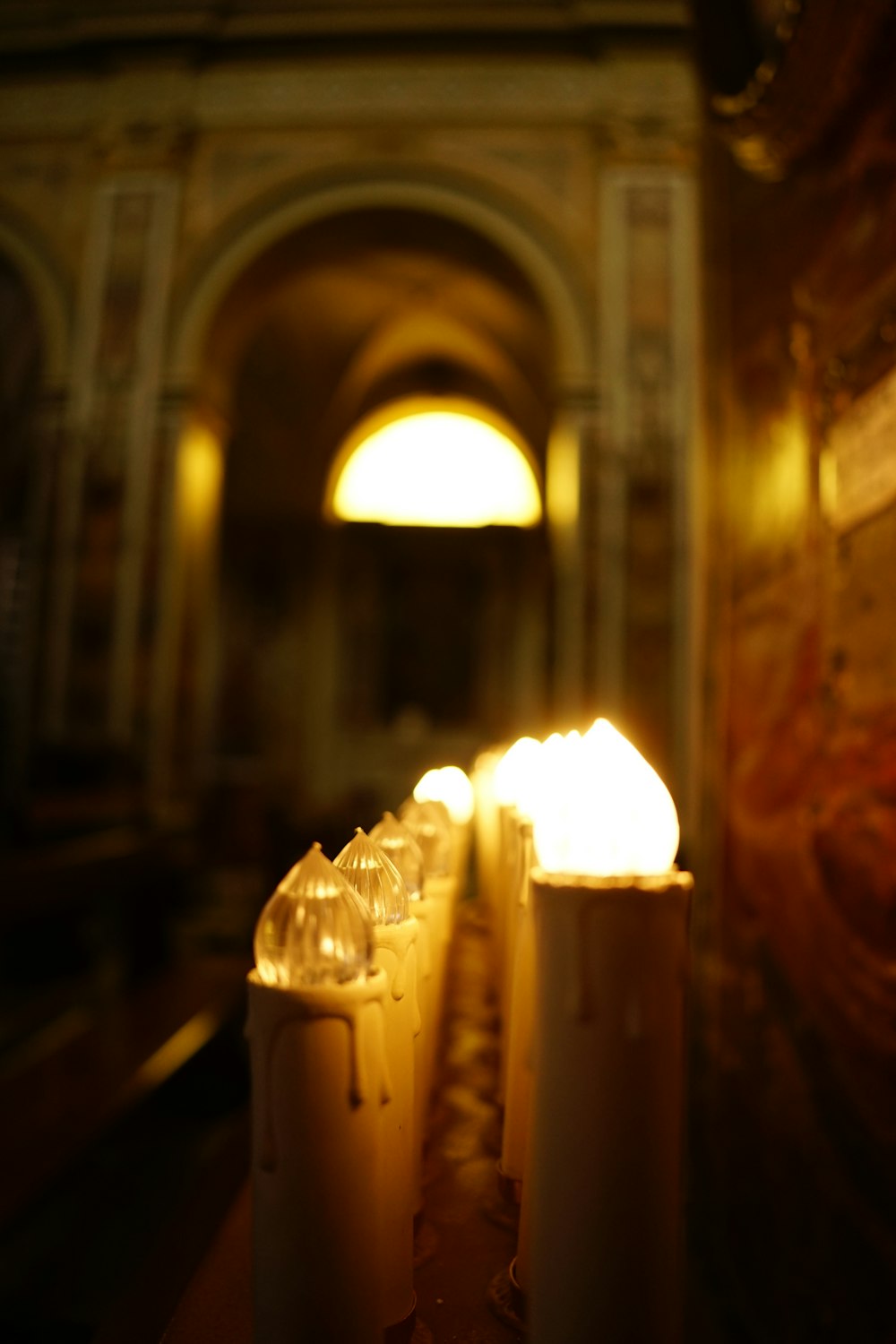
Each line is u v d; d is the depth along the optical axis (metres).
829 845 1.36
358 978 0.46
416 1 7.63
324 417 11.94
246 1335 0.58
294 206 7.77
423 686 13.71
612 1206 0.39
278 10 7.78
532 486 12.91
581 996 0.40
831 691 1.37
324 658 13.14
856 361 1.33
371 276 9.77
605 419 7.34
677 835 0.45
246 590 13.16
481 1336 0.58
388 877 0.60
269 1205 0.43
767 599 1.65
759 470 1.71
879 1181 1.19
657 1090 0.40
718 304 2.00
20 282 8.12
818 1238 1.36
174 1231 0.87
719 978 1.83
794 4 1.49
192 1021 4.78
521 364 10.93
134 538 7.51
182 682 7.63
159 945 6.45
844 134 1.37
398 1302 0.55
